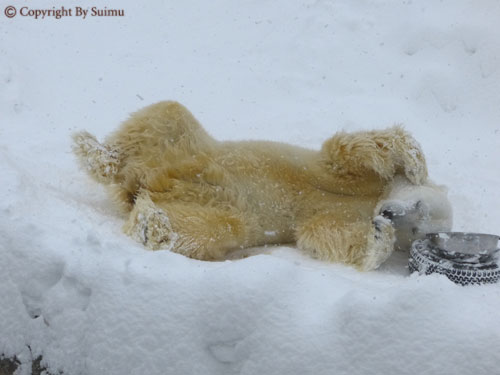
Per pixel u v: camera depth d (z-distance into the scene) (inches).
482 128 422.0
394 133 230.5
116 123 418.6
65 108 435.8
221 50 546.3
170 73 509.4
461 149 387.9
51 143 358.3
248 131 406.9
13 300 171.6
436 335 139.2
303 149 249.8
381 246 207.8
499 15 492.7
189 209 215.5
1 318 171.3
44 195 217.3
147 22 596.4
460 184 325.7
